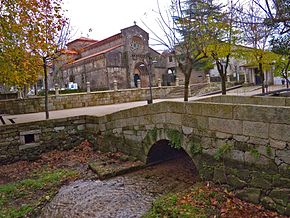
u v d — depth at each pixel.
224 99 9.27
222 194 5.52
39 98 18.45
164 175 7.68
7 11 8.97
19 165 9.74
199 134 6.16
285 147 4.54
